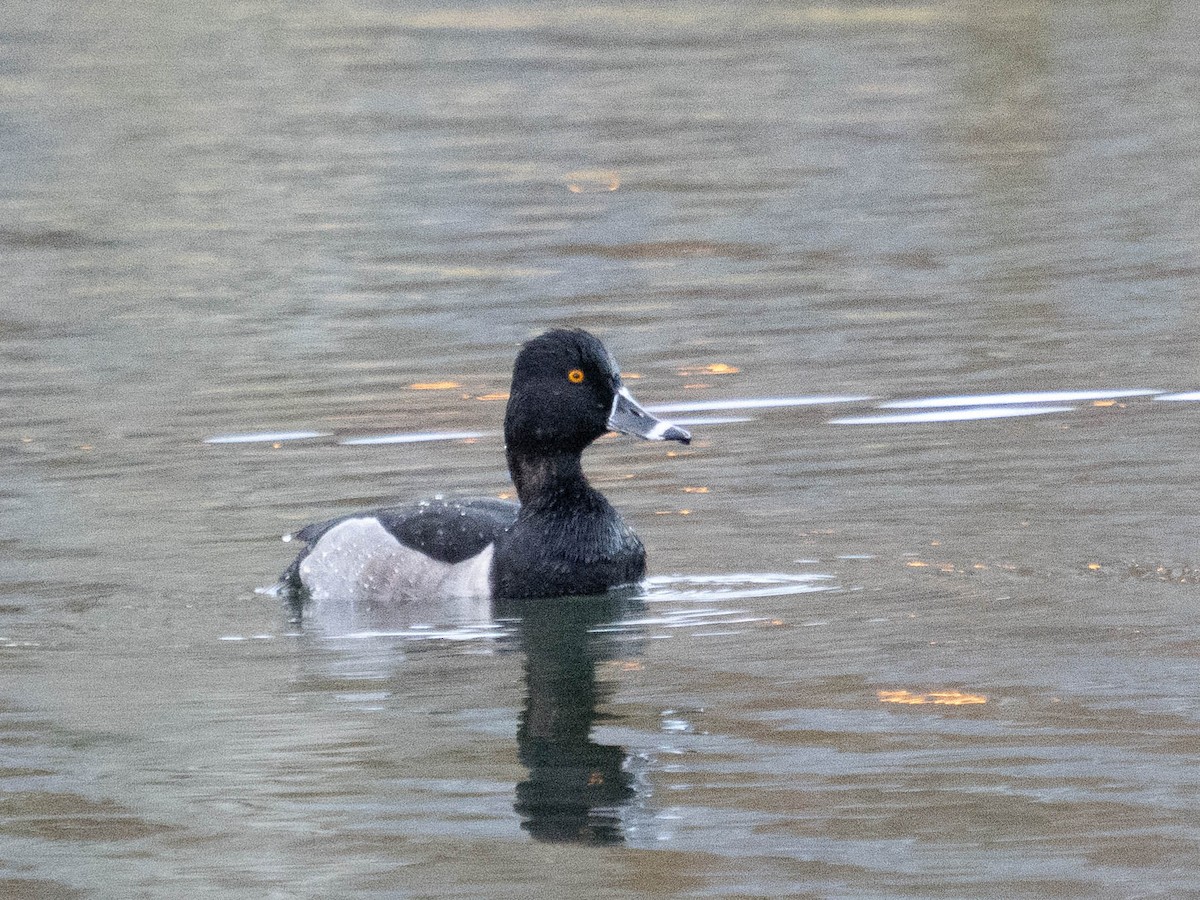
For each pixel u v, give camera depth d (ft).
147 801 28.58
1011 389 52.37
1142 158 88.74
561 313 65.00
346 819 27.61
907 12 136.67
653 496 44.60
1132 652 33.40
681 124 100.99
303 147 98.12
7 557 41.11
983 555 39.37
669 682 33.22
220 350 61.26
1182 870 24.72
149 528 43.06
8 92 114.73
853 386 53.47
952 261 70.69
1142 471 44.45
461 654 35.53
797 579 38.65
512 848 26.37
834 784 28.07
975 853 25.48
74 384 57.31
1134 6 135.44
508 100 108.78
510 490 45.47
